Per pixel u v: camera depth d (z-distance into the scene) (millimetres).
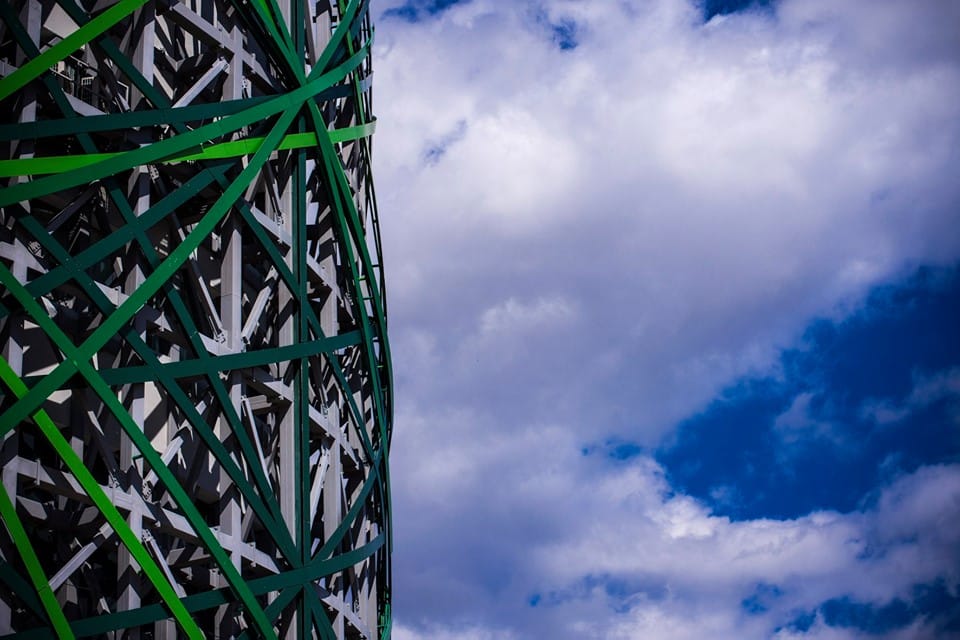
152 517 31531
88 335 32094
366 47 44906
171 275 32281
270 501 34531
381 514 43750
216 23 39156
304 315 37406
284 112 37844
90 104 34281
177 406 32812
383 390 45938
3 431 28297
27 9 31766
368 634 41062
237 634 35312
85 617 32219
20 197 30188
